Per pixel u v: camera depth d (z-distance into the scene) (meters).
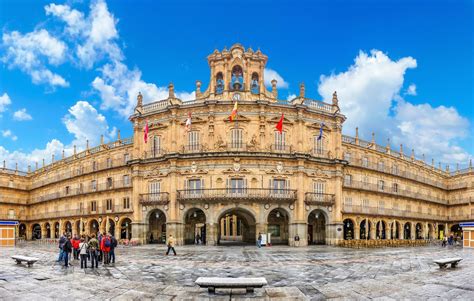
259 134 56.41
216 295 17.48
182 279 22.33
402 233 77.00
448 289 18.33
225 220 90.19
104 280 21.44
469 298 16.45
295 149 57.28
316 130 59.69
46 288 18.86
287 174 55.94
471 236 50.25
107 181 69.19
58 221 80.50
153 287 19.38
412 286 19.28
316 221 61.78
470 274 23.17
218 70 59.91
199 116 57.31
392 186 76.12
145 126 58.50
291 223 54.97
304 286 19.80
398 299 16.45
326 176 58.81
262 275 24.03
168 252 37.97
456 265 27.48
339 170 59.38
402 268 26.88
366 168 69.06
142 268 27.08
